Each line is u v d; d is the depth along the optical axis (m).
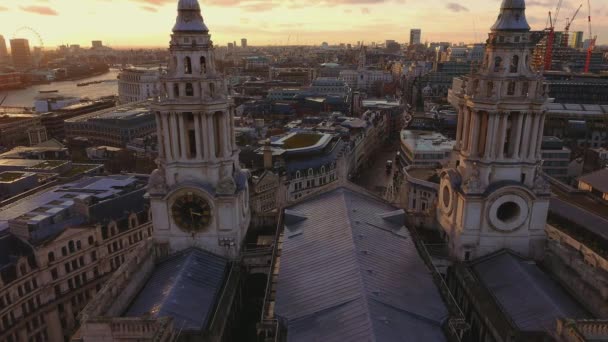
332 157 176.88
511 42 65.12
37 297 96.06
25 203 114.56
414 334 45.81
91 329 50.47
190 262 67.62
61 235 100.44
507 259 68.56
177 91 67.69
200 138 69.19
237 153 75.38
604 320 48.78
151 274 68.69
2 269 89.81
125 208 119.25
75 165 170.75
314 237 68.38
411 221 83.62
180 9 66.25
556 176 190.75
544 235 71.19
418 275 59.59
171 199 70.25
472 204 69.81
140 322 49.88
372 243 64.25
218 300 61.47
